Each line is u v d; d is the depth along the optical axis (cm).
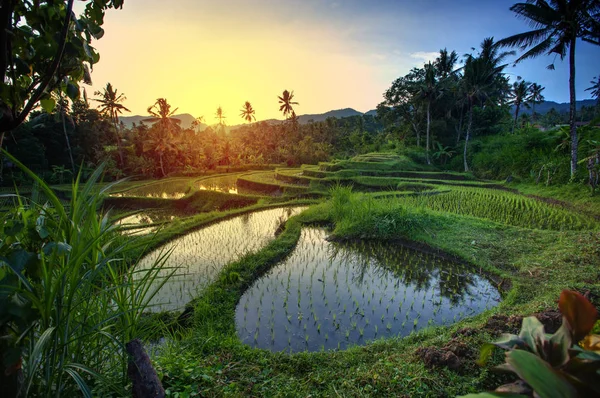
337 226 1500
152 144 3991
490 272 974
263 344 666
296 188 2664
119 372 270
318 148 5391
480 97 3312
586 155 2019
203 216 1775
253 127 6581
